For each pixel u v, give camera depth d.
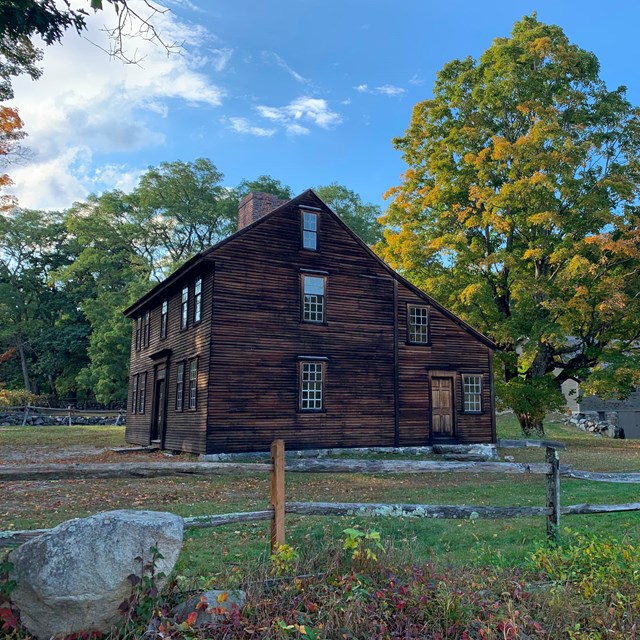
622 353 29.97
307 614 4.38
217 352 19.78
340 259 23.12
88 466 5.29
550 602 4.83
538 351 27.61
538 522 9.30
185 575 5.37
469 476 16.69
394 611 4.68
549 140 29.03
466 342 25.88
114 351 50.88
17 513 10.45
